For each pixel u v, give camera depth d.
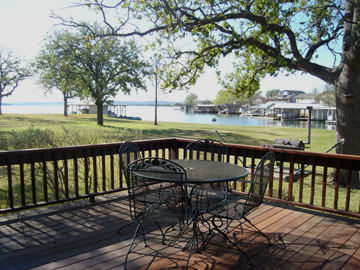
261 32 7.71
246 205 2.51
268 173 2.74
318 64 7.55
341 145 6.95
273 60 8.34
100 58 27.05
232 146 4.52
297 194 6.43
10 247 2.70
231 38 7.87
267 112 80.44
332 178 7.34
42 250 2.64
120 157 2.87
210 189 3.62
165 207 2.61
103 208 3.87
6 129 19.06
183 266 2.40
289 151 4.02
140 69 29.22
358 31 6.06
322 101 62.56
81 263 2.41
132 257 2.54
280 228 3.28
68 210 3.73
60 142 7.17
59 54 27.11
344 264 2.50
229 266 2.42
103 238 2.92
